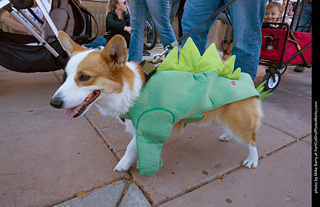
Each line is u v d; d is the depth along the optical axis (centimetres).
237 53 259
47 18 294
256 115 193
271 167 202
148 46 679
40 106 300
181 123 186
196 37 315
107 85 151
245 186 177
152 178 180
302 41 400
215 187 174
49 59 315
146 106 158
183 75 166
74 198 156
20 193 157
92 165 191
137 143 160
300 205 160
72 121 266
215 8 285
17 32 423
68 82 148
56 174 177
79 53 160
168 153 217
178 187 171
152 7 324
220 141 245
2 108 287
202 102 167
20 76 425
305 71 603
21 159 192
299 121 302
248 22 241
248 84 194
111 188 167
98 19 851
